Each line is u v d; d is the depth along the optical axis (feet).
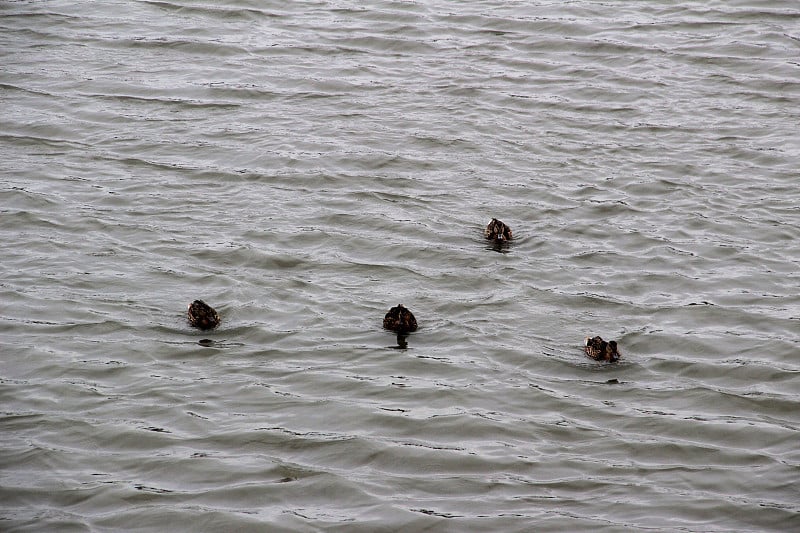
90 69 120.67
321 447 60.54
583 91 115.85
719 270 81.56
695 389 66.49
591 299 77.30
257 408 64.03
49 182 94.94
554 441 61.57
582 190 94.99
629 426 62.90
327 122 108.37
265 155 101.14
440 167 99.35
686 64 121.80
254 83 117.50
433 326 73.41
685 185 95.66
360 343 71.15
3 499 55.98
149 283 78.69
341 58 124.47
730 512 55.31
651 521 54.70
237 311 74.95
